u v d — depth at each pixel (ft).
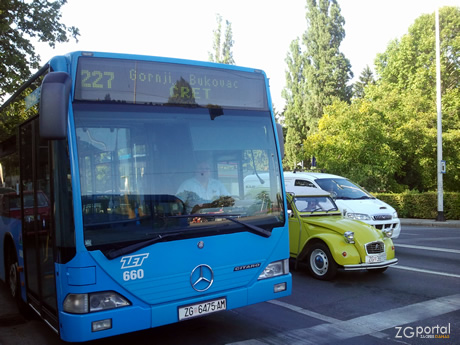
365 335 17.88
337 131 92.32
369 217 39.04
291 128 177.37
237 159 16.71
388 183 95.14
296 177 46.11
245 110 17.43
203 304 15.08
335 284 26.81
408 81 119.14
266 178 17.40
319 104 163.73
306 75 169.17
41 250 15.81
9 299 23.97
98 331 13.26
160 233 14.44
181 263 14.75
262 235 16.62
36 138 16.30
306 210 30.71
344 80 164.25
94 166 13.84
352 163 87.66
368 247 26.91
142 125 14.92
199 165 15.78
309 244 29.04
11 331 18.67
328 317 20.35
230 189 16.29
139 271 13.99
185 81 16.10
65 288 13.47
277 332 18.30
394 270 30.81
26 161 17.67
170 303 14.48
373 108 90.17
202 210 15.43
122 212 13.99
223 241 15.70
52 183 14.17
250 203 16.71
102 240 13.53
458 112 101.60
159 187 14.76
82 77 14.19
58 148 13.89
